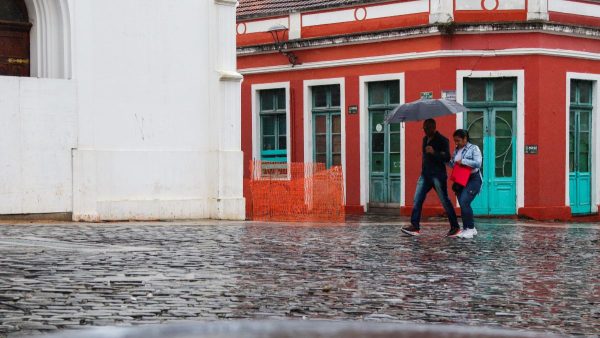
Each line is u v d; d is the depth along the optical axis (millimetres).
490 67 27266
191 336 1514
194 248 13820
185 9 21312
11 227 17109
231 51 22000
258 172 24641
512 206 27500
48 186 19047
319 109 30594
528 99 27297
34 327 7148
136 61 20547
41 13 19406
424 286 10141
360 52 29234
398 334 1547
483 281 10703
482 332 1604
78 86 19469
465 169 17328
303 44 30500
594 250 15062
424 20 27656
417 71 27766
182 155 21234
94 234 15984
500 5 27266
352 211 29500
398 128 28578
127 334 1522
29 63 19656
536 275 11414
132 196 20453
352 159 29562
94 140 19828
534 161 27312
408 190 28203
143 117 20688
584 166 29031
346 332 1547
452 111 17891
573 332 7504
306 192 23969
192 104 21469
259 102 32500
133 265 11422
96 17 19875
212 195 21688
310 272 11188
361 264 12227
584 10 28609
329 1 30562
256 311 8211
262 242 15273
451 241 16469
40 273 10438
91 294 8977
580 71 28453
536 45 27203
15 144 18672
